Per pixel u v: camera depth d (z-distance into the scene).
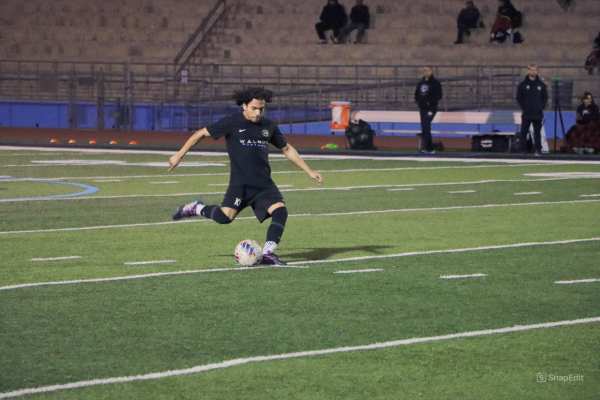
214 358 16.61
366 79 96.69
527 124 69.06
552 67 89.44
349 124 77.81
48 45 117.00
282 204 25.67
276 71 107.75
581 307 20.94
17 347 17.23
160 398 14.42
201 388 14.91
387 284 23.39
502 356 16.95
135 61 114.75
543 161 66.94
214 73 109.19
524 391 15.02
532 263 26.44
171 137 91.56
